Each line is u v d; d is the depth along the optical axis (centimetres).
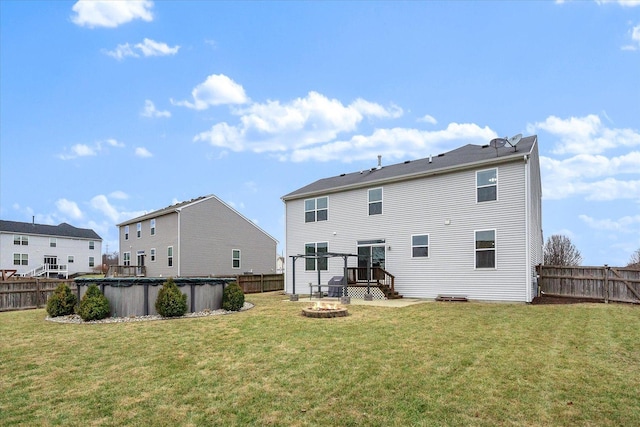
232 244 2956
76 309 1117
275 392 463
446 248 1477
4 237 3922
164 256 2758
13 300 1405
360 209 1750
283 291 2227
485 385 477
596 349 641
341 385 482
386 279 1622
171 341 736
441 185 1509
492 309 1131
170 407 425
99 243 4750
